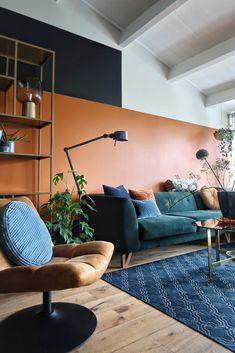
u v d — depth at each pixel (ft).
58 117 10.34
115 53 12.48
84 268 3.91
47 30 10.44
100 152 11.45
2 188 8.91
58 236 8.80
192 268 8.45
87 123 11.13
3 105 8.96
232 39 11.83
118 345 4.42
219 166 15.96
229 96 15.40
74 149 10.68
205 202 13.75
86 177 10.95
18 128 9.28
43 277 3.71
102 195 9.75
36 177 9.64
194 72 13.73
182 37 12.55
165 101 14.46
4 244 4.51
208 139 16.30
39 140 9.66
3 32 9.45
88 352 4.24
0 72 9.09
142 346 4.40
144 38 13.01
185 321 5.20
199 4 10.68
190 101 15.79
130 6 11.30
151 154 13.30
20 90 8.32
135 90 13.15
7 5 9.61
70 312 5.36
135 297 6.29
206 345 4.44
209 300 6.15
